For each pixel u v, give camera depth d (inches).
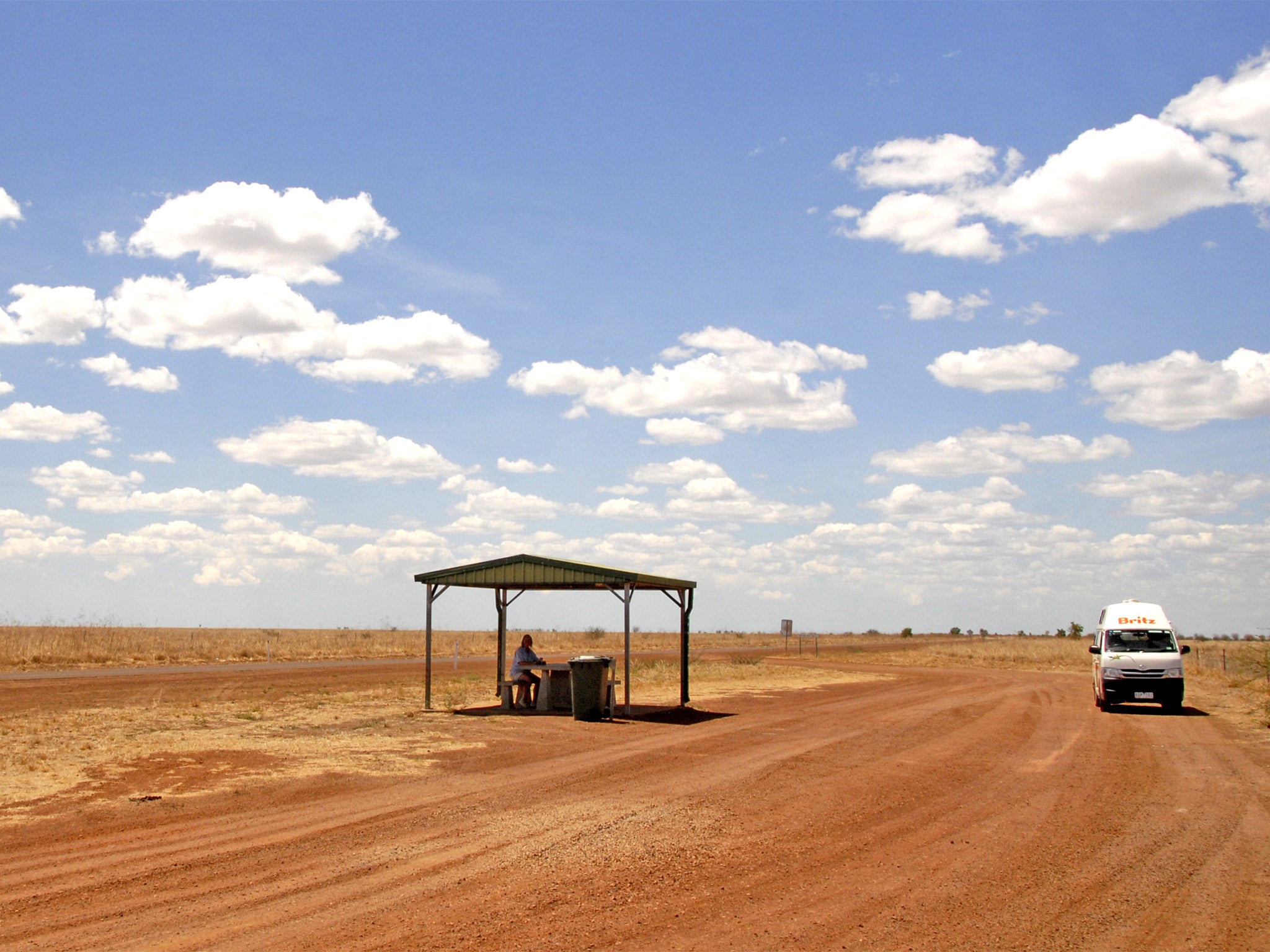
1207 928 287.9
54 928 275.9
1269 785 535.8
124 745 599.2
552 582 863.7
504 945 265.6
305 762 558.3
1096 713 952.3
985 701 1087.0
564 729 749.3
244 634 2906.0
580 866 349.1
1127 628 1003.9
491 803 458.0
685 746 665.6
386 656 2046.0
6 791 459.8
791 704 1011.9
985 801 483.2
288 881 325.7
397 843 378.6
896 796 493.4
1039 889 327.9
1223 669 1659.7
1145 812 458.3
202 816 422.0
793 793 498.3
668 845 381.7
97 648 1706.4
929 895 319.3
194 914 289.4
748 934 278.1
